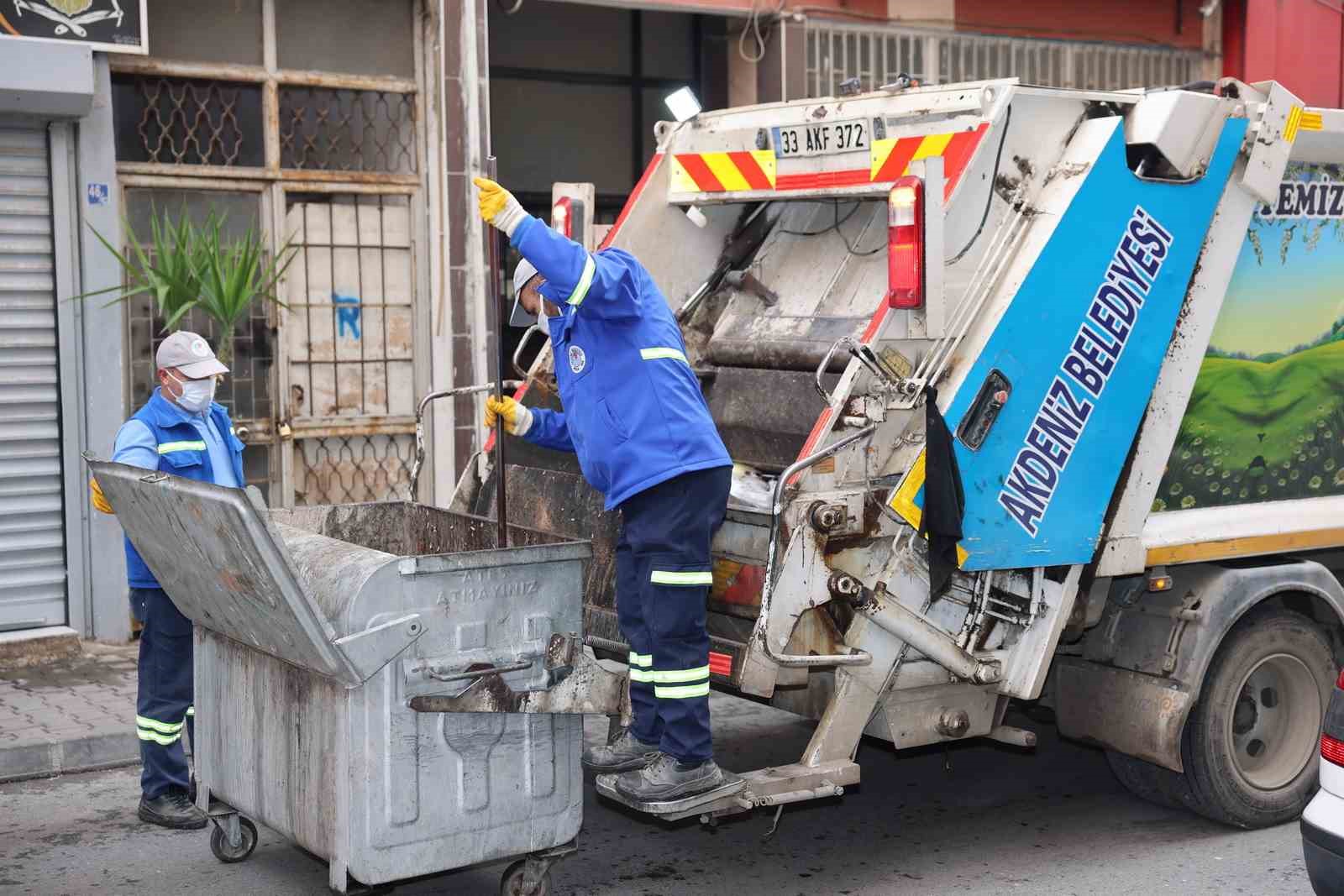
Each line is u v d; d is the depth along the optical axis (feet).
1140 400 16.87
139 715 17.87
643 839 17.71
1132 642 17.62
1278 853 17.15
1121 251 16.55
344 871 13.60
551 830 14.65
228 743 15.76
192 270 25.49
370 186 28.81
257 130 27.99
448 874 16.52
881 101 17.17
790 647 15.44
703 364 19.39
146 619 17.63
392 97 29.12
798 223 19.39
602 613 17.39
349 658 13.07
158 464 17.37
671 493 14.96
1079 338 16.38
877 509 15.58
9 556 25.32
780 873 16.53
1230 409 17.95
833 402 15.29
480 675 13.87
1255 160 17.16
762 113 18.58
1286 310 18.24
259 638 14.44
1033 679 16.58
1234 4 37.96
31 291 25.23
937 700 16.60
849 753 15.72
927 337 15.12
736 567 15.79
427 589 13.56
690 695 14.93
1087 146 16.40
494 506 19.04
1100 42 36.55
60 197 25.20
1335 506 18.97
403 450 29.78
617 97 33.55
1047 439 16.30
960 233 15.90
